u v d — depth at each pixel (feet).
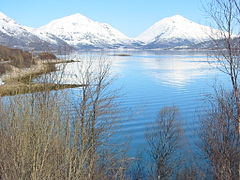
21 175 18.57
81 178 22.76
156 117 70.49
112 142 49.83
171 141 49.16
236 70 22.93
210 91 99.25
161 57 476.13
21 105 24.56
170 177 42.34
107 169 35.22
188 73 191.83
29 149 19.94
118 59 401.90
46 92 29.30
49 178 18.94
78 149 25.53
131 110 79.56
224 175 26.43
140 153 48.21
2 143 21.27
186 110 78.23
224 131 27.12
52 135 21.75
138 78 164.86
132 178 40.57
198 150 46.21
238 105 23.31
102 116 44.65
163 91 120.06
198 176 39.22
